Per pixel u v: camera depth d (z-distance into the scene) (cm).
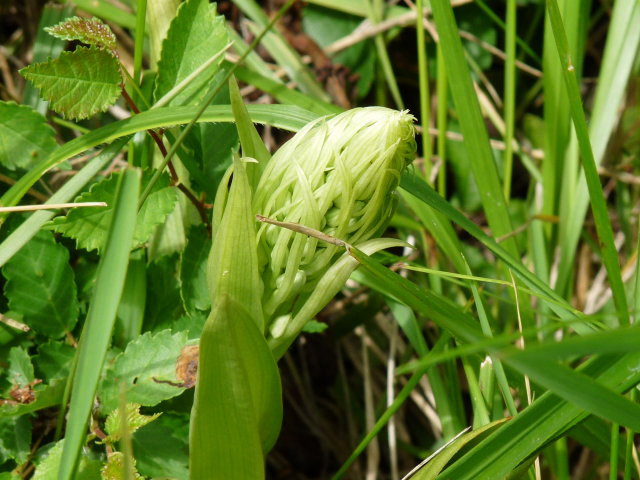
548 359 24
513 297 36
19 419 31
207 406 27
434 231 36
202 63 32
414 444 42
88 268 34
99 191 31
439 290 37
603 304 42
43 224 30
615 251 31
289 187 28
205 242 33
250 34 43
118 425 29
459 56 34
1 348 32
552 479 39
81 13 41
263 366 27
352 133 27
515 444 28
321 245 28
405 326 35
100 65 30
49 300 32
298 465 42
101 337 26
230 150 33
